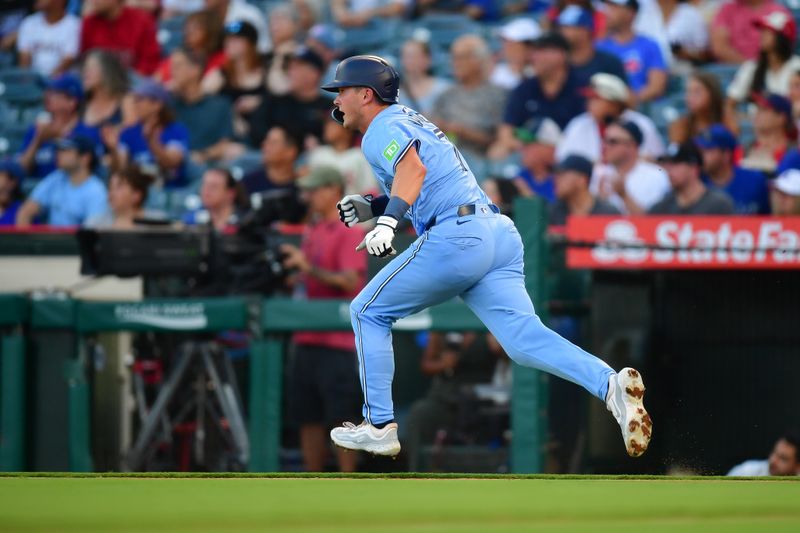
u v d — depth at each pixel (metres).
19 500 13.80
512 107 37.38
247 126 40.19
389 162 15.48
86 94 41.12
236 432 27.61
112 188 35.97
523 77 38.03
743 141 35.88
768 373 25.52
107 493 14.61
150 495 14.39
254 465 26.97
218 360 28.00
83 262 27.48
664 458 25.70
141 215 36.12
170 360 28.33
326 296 28.09
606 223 26.11
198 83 40.75
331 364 27.03
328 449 27.44
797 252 25.52
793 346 25.44
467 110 37.72
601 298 26.14
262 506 13.10
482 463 26.84
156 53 44.41
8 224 39.16
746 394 25.59
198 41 41.72
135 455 27.47
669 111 37.91
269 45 42.78
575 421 26.08
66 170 38.00
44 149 41.16
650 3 38.72
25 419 27.66
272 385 26.92
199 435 27.53
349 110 16.36
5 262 29.88
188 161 40.16
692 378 25.80
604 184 33.47
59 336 27.83
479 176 36.91
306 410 27.33
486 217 16.02
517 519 11.99
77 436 27.61
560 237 26.23
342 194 28.27
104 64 40.84
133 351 28.39
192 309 27.30
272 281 27.91
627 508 12.98
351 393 27.12
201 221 34.81
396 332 26.55
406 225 28.00
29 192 40.38
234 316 27.06
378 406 16.50
